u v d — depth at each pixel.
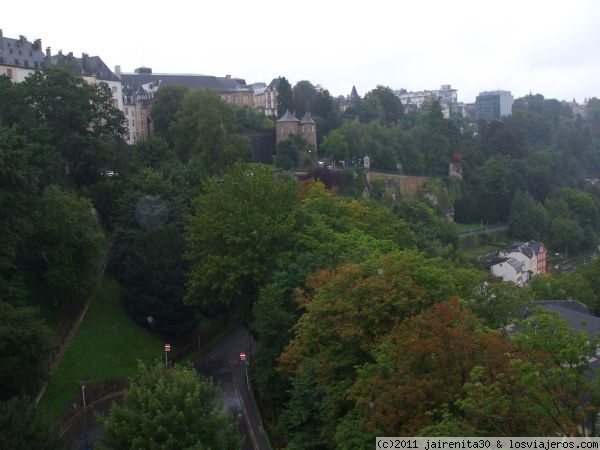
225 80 166.38
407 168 144.50
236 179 56.47
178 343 57.00
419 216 110.31
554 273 118.31
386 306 32.31
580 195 150.00
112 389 47.84
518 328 37.53
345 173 122.19
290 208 55.44
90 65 115.94
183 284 55.28
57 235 49.72
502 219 146.25
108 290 59.44
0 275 43.38
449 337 24.83
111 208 65.81
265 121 135.12
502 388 22.05
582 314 56.84
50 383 43.81
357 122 141.62
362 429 26.61
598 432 20.73
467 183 149.00
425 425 22.52
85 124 69.50
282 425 36.88
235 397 46.44
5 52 95.12
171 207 64.44
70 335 50.62
